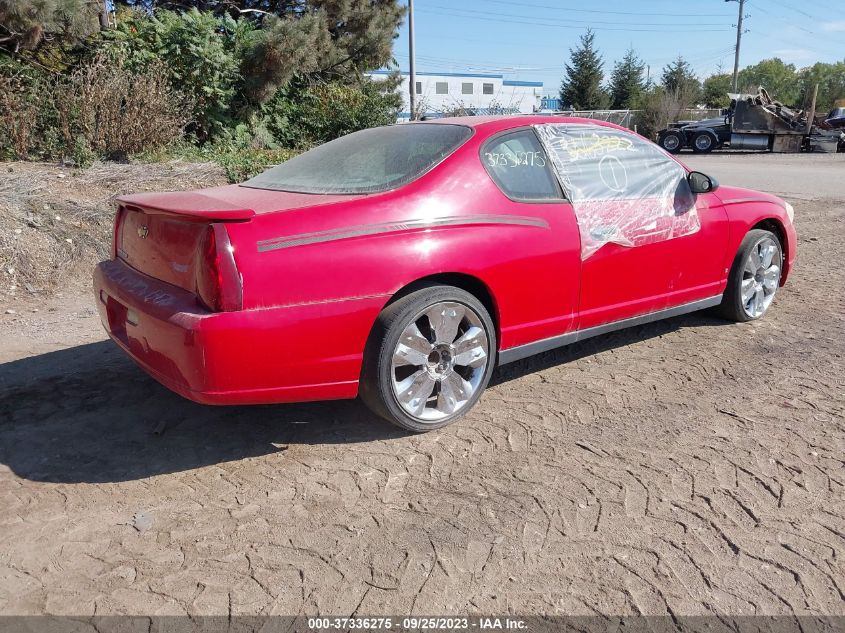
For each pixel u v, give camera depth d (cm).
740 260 479
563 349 455
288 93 1488
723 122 2808
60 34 1103
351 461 308
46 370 414
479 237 330
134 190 774
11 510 268
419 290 317
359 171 344
